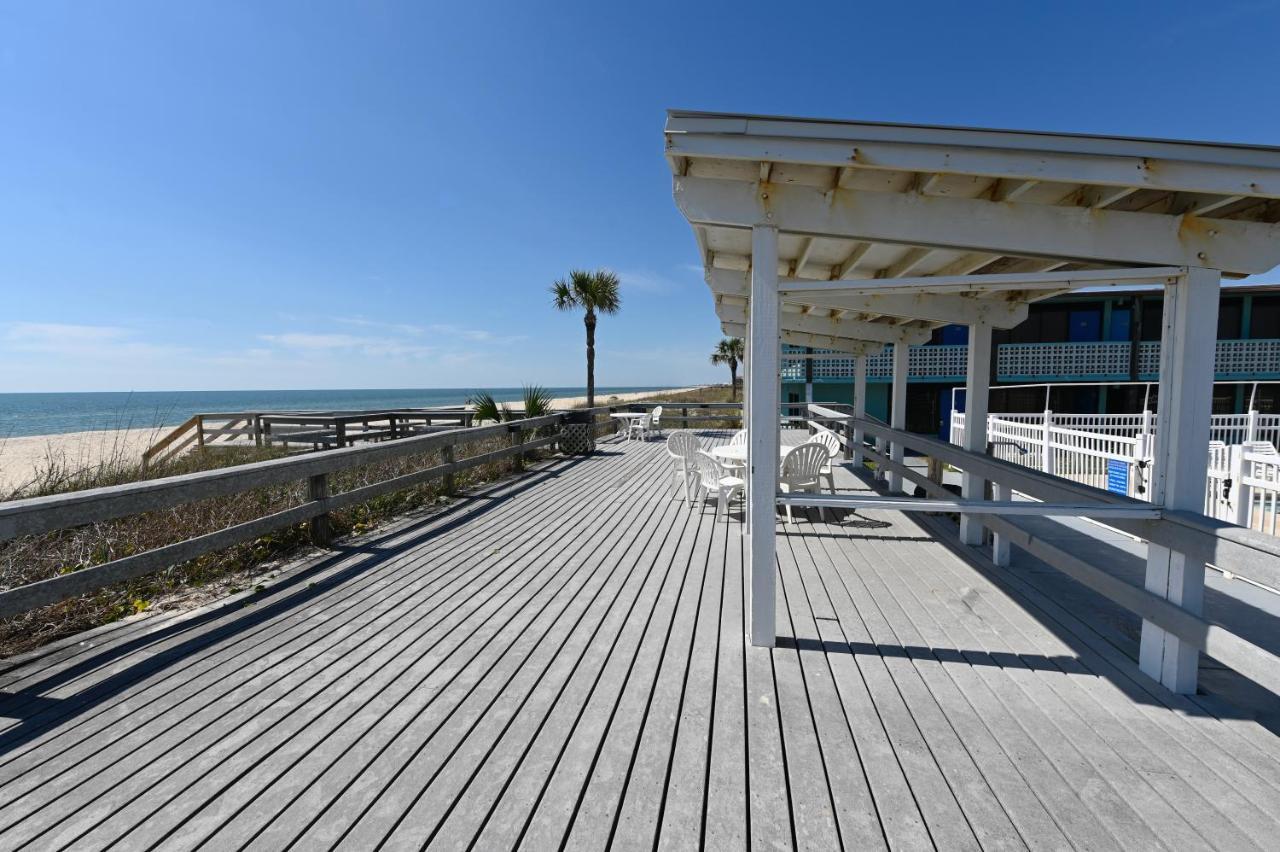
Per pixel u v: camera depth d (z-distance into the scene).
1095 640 2.63
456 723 1.97
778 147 2.11
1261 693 2.22
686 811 1.58
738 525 4.84
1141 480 5.23
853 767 1.75
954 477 8.25
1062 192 2.23
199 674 2.32
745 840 1.48
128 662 2.43
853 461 8.04
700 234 3.43
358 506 5.09
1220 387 14.50
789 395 16.38
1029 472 3.09
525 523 4.92
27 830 1.50
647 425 13.11
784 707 2.07
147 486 2.78
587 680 2.26
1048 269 3.34
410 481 5.21
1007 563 3.73
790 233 2.40
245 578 3.50
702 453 5.23
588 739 1.88
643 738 1.89
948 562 3.80
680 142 2.15
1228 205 2.11
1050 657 2.46
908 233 2.33
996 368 14.56
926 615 2.91
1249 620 3.12
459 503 5.72
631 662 2.42
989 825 1.51
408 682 2.25
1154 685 2.22
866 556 3.94
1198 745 1.84
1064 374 14.28
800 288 2.40
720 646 2.56
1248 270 2.13
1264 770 1.72
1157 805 1.58
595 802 1.61
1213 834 1.47
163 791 1.64
